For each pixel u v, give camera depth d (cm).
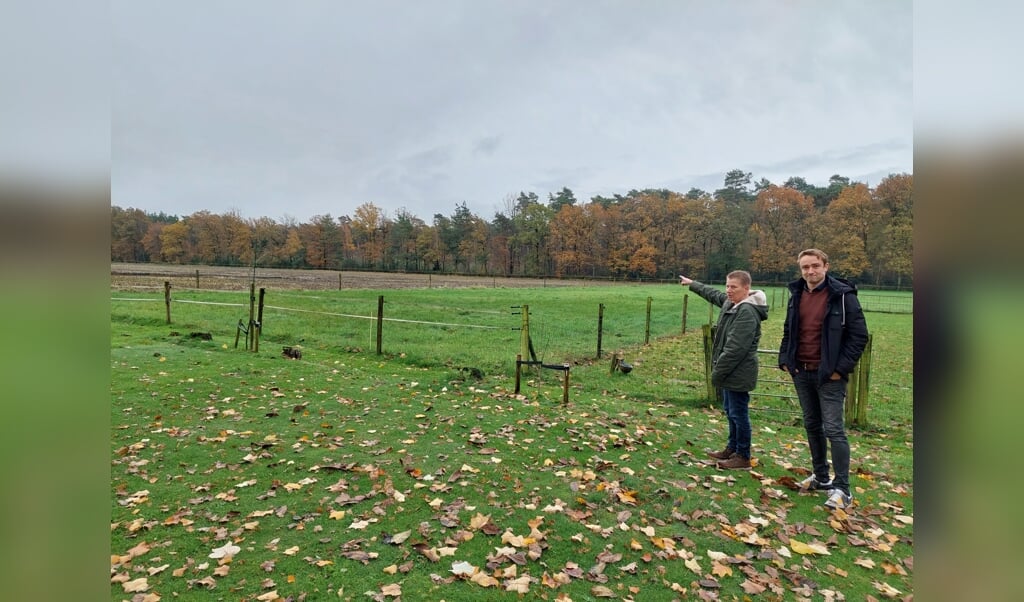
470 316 1995
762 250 7025
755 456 539
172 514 376
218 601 280
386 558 326
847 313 411
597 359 1168
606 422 632
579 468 477
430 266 8269
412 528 362
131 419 586
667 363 1130
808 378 441
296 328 1481
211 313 1698
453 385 807
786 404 827
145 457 479
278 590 291
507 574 309
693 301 3036
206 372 833
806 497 438
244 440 530
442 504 398
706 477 470
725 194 8912
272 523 368
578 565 323
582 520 379
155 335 1223
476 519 371
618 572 317
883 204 5994
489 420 621
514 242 8256
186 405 647
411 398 718
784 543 359
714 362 510
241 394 709
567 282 6225
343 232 8269
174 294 2345
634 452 528
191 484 427
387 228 8400
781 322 2181
